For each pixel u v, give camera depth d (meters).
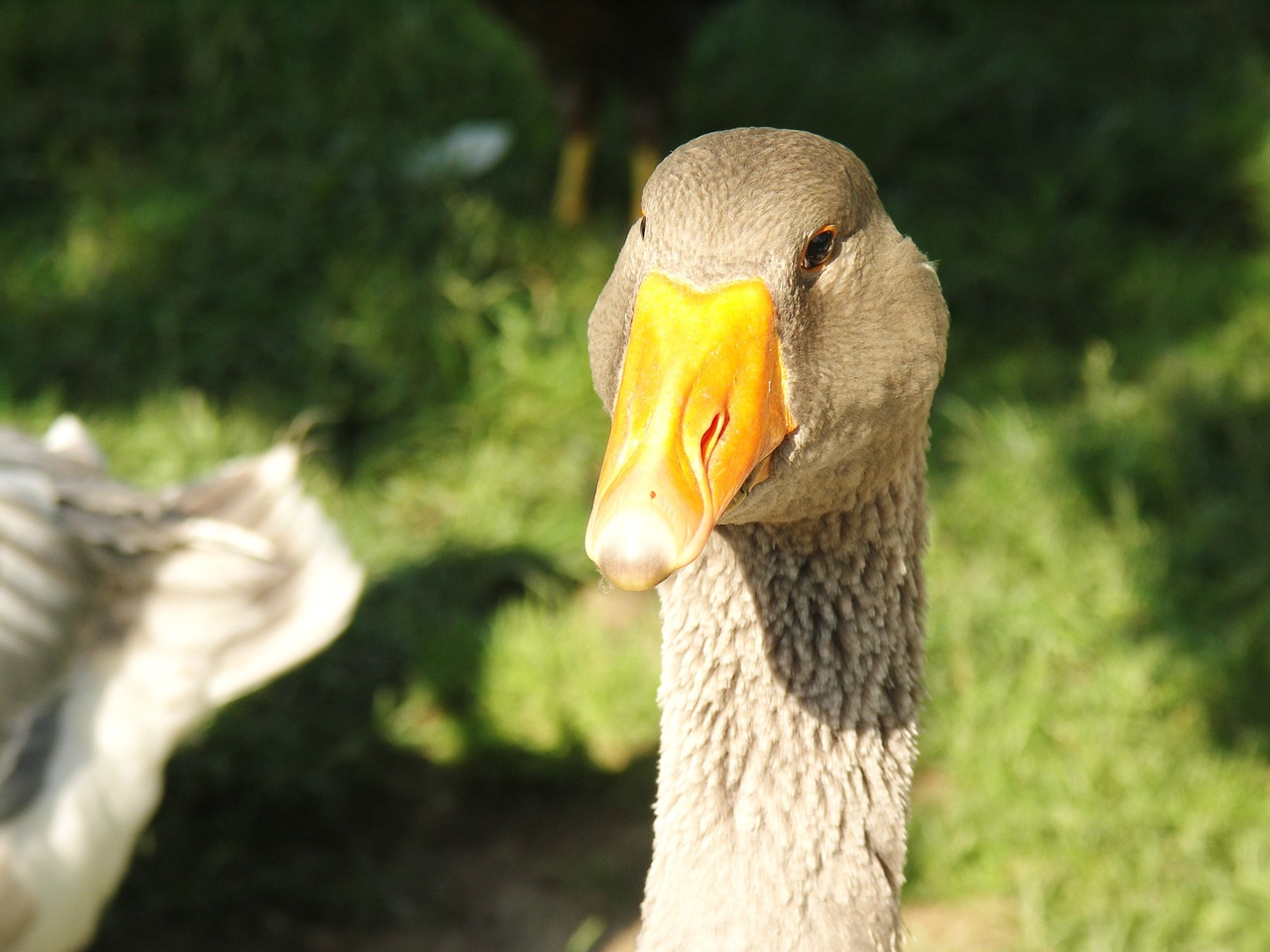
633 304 3.90
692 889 4.33
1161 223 11.90
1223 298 10.98
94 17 12.20
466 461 9.53
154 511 6.44
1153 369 10.41
